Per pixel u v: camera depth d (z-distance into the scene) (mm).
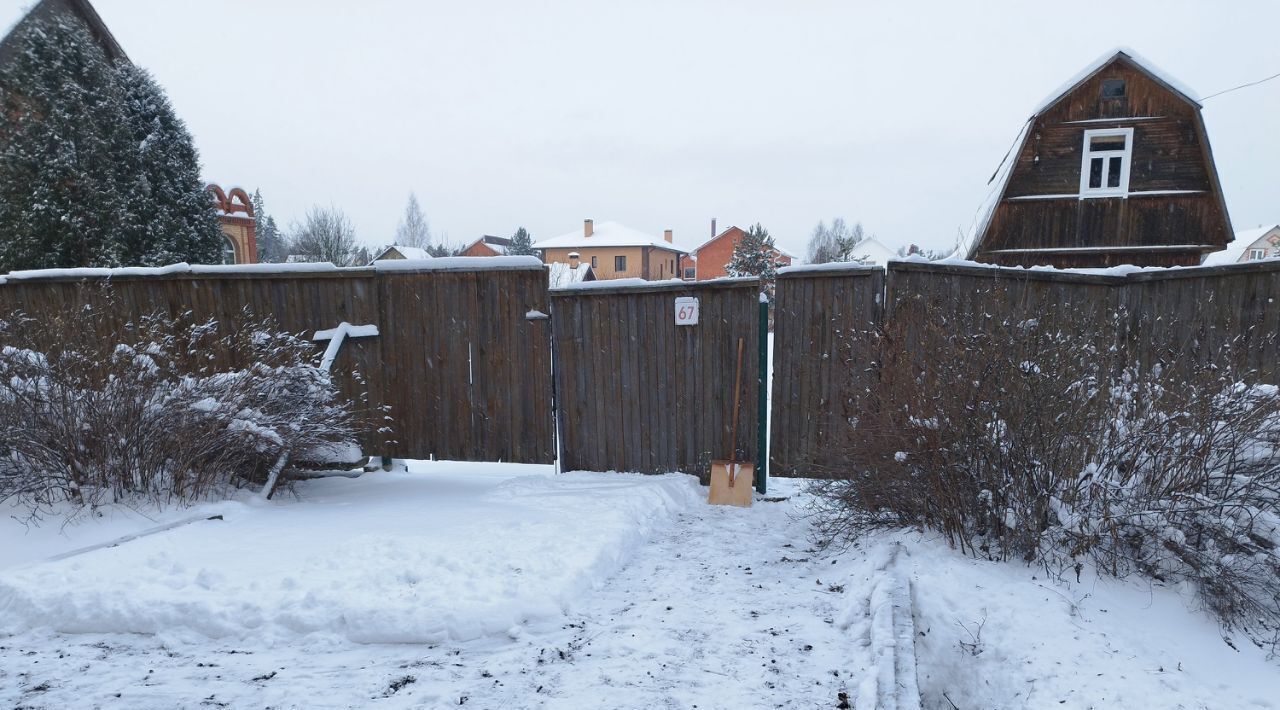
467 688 2582
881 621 2947
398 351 6344
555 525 4469
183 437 4949
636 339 6031
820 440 5848
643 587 3740
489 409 6281
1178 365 4805
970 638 3029
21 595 3285
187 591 3344
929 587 3371
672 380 6020
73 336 5418
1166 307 5426
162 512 4723
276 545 4082
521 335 6141
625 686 2582
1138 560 3438
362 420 6043
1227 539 3223
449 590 3338
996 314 4555
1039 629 2977
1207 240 15562
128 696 2543
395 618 3061
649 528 4887
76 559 3756
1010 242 16828
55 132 12156
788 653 2863
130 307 6531
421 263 6195
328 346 6133
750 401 5891
